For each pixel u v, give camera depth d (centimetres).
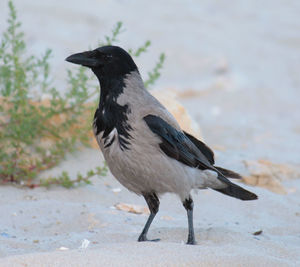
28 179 1170
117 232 956
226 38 2736
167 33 2658
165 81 2262
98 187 1191
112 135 874
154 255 750
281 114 2108
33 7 2667
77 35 2472
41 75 1933
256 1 3309
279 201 1210
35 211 1043
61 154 1224
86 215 1032
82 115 1283
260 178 1327
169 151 875
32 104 1291
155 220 1042
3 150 1191
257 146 1736
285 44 2770
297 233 1047
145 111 879
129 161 869
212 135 1844
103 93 898
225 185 962
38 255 736
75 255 739
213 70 2388
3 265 707
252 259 760
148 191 905
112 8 2873
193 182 909
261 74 2444
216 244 891
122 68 894
